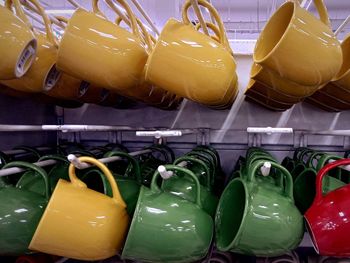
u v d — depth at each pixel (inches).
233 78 22.2
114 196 21.7
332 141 41.9
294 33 18.2
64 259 32.6
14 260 31.6
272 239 21.2
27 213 21.5
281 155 43.2
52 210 19.5
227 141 44.1
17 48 18.0
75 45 21.1
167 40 20.7
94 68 21.5
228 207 26.1
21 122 37.7
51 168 31.3
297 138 42.6
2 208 21.2
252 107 43.4
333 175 29.7
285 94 24.1
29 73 22.7
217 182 36.2
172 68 20.8
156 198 21.8
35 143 40.9
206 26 26.2
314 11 60.9
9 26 17.7
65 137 46.4
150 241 20.7
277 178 26.9
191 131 37.4
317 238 21.2
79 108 45.8
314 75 19.2
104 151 37.0
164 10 50.2
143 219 20.7
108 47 21.2
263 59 19.7
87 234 19.8
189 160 29.1
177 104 40.3
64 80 27.0
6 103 34.8
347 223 20.3
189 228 21.2
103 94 33.4
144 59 22.7
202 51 20.6
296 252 37.6
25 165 23.7
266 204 21.6
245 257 35.1
